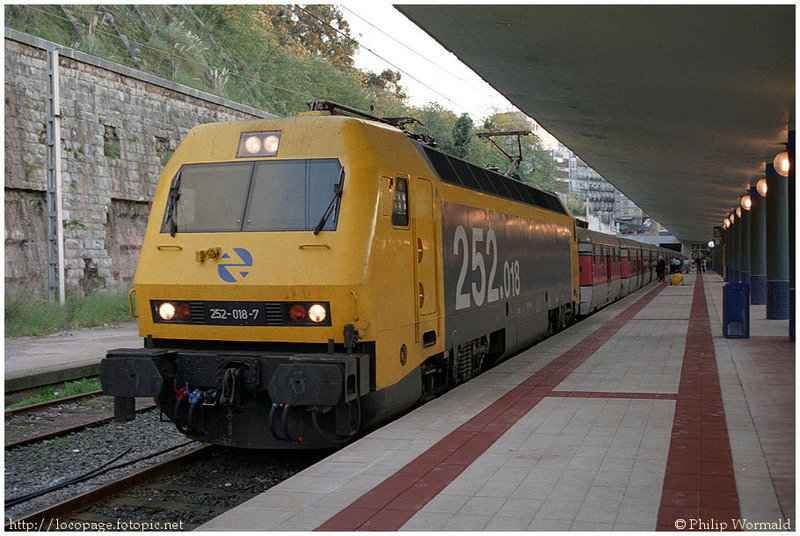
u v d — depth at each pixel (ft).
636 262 128.26
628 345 48.55
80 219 66.85
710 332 55.83
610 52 38.96
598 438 23.50
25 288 61.31
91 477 24.75
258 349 24.99
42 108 63.26
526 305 45.09
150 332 25.95
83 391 39.73
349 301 23.57
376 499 17.93
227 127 26.35
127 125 72.59
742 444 22.52
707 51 36.96
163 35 103.60
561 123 62.34
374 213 24.63
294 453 27.58
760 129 55.77
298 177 24.95
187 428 25.12
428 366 29.84
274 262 24.17
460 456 21.61
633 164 85.51
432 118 191.21
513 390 32.30
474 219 35.17
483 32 37.73
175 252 25.44
